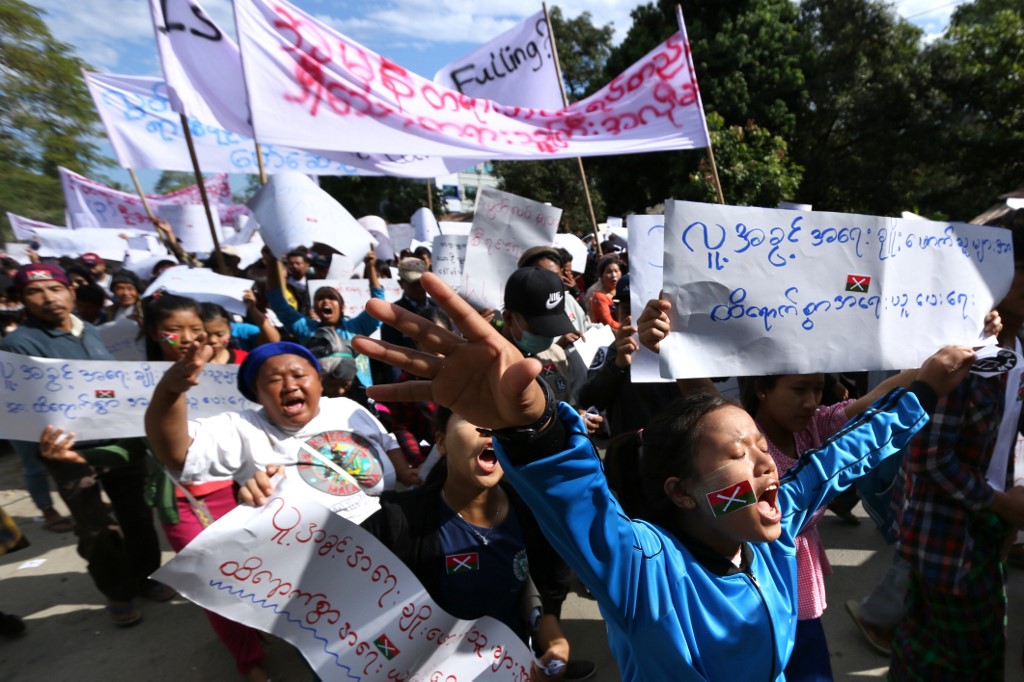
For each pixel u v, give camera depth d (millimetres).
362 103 4266
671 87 4961
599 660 2871
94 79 5723
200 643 3104
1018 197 8133
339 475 2230
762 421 2072
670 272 1719
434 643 1646
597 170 22438
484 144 4605
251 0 4004
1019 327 2285
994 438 1958
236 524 1473
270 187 3863
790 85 19141
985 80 18375
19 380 2326
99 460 2943
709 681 1242
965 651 1991
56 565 3875
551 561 1944
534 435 1004
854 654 2830
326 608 1550
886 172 20891
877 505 2346
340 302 4090
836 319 1858
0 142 18969
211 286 4016
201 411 2689
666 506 1346
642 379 1771
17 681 2871
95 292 5078
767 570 1410
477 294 4086
